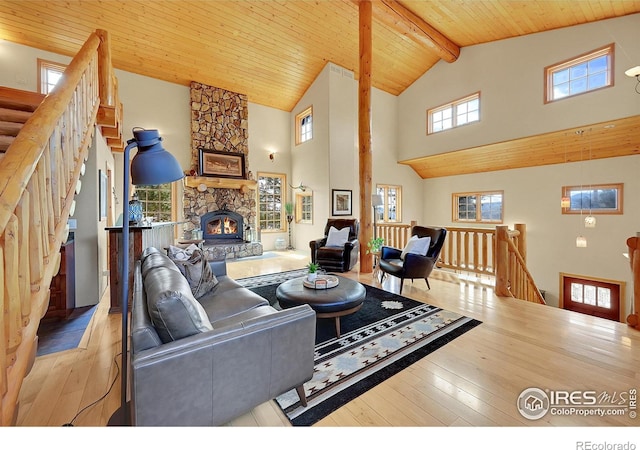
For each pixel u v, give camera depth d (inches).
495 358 79.1
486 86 229.8
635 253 95.5
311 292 97.8
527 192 252.7
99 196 136.6
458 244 178.1
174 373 44.3
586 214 220.2
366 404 61.9
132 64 218.7
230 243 255.6
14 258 41.7
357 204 280.4
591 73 179.9
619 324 99.3
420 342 89.2
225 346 49.3
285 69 252.1
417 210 337.4
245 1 187.2
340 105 263.6
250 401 53.1
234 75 248.5
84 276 126.7
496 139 224.8
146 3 176.2
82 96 93.7
